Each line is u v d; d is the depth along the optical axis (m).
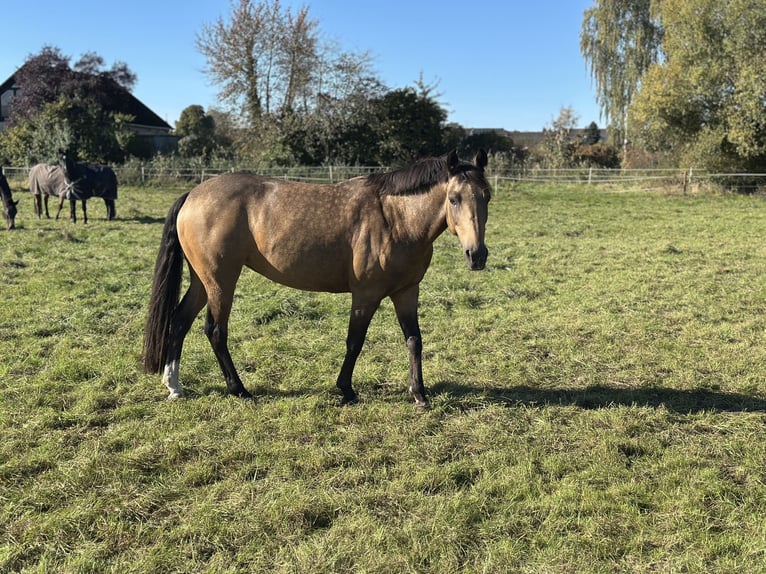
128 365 4.68
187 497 2.92
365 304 3.94
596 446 3.49
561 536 2.64
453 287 7.57
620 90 34.09
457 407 4.07
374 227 3.80
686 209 16.72
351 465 3.27
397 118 28.39
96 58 32.59
